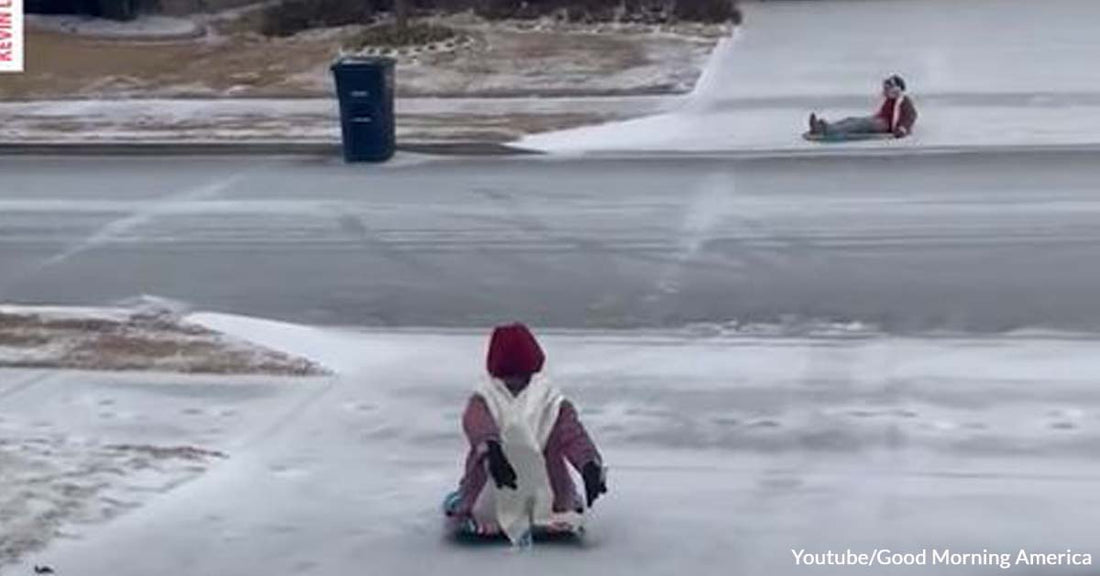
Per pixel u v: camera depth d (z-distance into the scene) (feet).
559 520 31.86
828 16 128.36
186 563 31.24
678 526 33.04
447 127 88.12
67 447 39.40
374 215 70.08
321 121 91.35
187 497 35.53
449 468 37.78
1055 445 38.75
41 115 95.45
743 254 61.46
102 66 110.93
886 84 82.58
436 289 57.88
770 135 84.53
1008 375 45.32
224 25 127.65
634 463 38.01
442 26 113.19
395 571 30.55
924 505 34.22
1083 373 45.37
